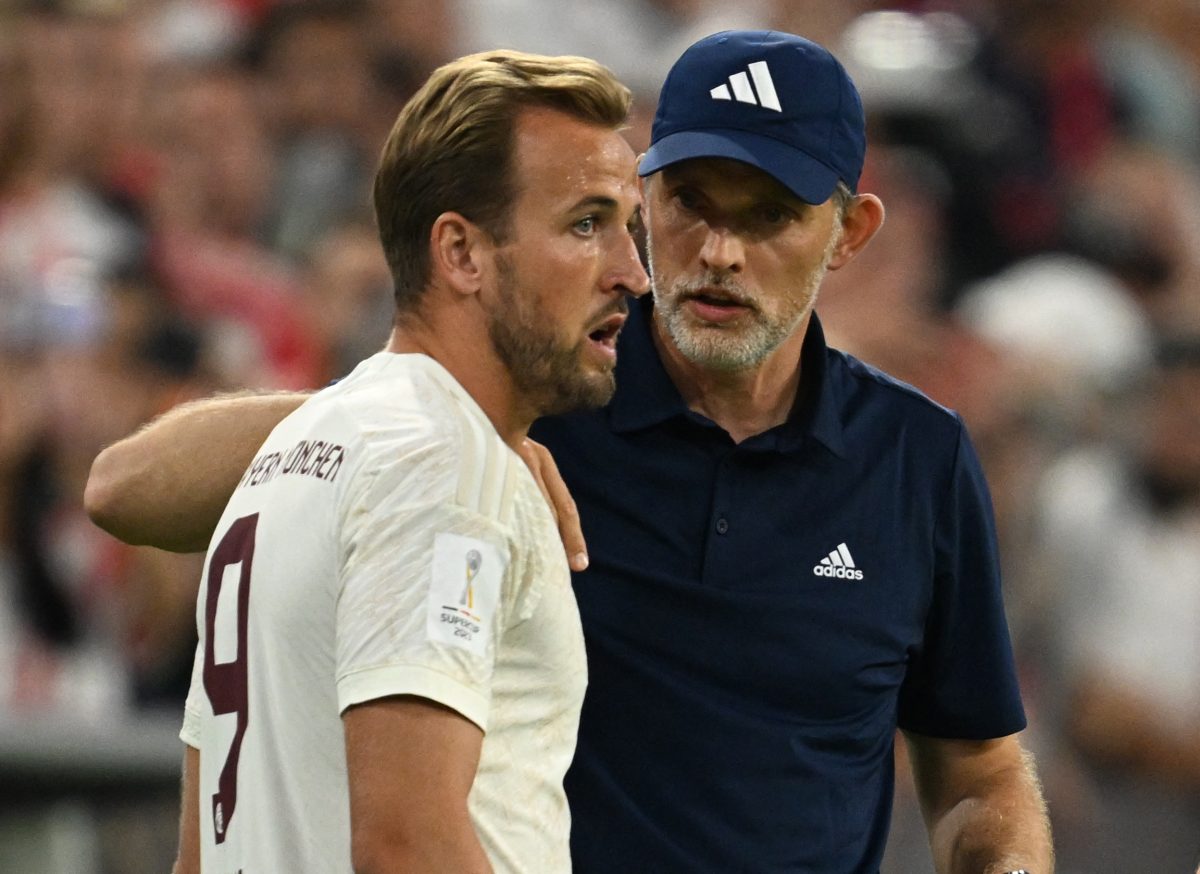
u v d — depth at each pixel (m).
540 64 9.84
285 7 29.50
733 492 11.54
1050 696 25.52
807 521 11.63
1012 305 29.78
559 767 9.70
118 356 22.11
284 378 23.81
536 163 9.66
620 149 9.88
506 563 9.19
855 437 11.88
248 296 24.30
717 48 11.41
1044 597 25.84
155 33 28.80
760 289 11.20
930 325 29.14
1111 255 33.19
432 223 9.71
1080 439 28.02
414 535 8.98
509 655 9.42
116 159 24.80
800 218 11.23
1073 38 36.03
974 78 34.81
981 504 12.15
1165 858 25.33
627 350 11.78
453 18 31.44
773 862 11.30
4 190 23.77
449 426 9.29
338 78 29.11
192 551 11.80
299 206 27.64
